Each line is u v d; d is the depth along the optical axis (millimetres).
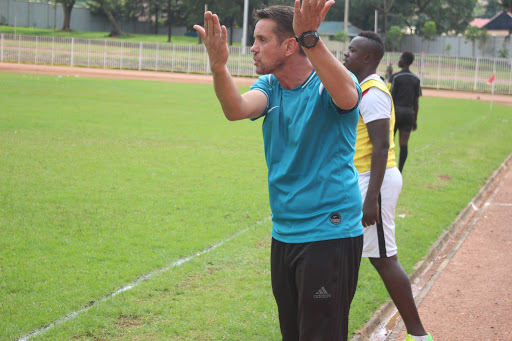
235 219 8664
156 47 54375
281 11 3281
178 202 9500
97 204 9117
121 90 32438
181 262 6734
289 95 3408
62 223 8039
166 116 21422
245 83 44031
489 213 10062
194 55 53594
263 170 12516
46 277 6078
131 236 7625
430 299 6078
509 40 83812
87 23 112312
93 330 4883
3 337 4695
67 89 30906
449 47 84688
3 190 9617
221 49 3115
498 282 6578
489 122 24750
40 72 44500
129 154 13500
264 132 3555
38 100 24391
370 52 5043
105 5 101125
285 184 3410
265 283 6125
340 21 96312
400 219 9000
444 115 27234
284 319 3686
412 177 12352
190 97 30062
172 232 7859
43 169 11359
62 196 9453
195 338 4828
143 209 8977
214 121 20703
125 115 20953
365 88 4672
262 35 3309
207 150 14680
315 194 3324
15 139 14547
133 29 115562
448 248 8078
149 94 30859
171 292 5801
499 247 8023
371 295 5961
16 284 5836
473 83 48031
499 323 5426
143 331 4906
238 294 5812
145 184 10641
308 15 2861
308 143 3305
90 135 15898
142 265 6539
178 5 111312
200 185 10805
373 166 4527
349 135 3357
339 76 3002
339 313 3408
